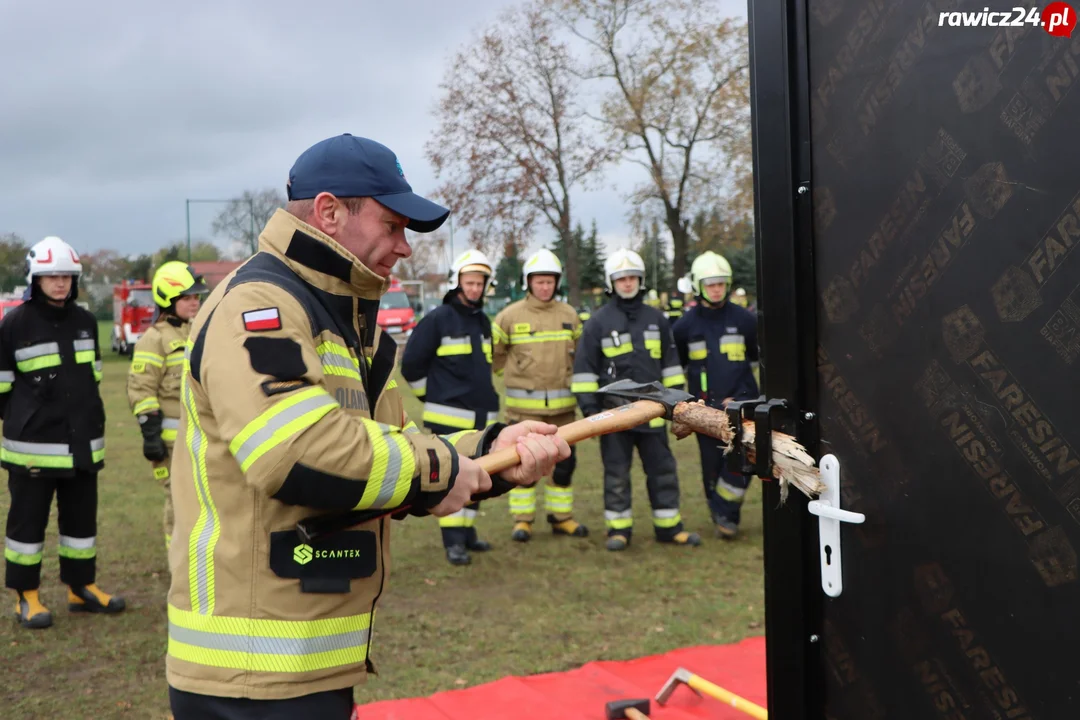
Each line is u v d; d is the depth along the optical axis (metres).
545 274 6.96
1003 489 1.69
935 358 1.79
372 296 2.05
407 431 2.26
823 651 2.11
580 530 7.11
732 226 20.59
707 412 2.16
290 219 1.97
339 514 1.88
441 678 4.23
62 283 5.00
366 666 2.03
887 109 1.84
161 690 4.20
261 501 1.87
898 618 1.92
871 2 1.86
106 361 28.97
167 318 5.68
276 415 1.73
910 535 1.87
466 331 6.43
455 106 20.75
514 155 20.83
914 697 1.90
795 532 2.12
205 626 1.89
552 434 2.18
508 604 5.38
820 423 2.05
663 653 4.47
